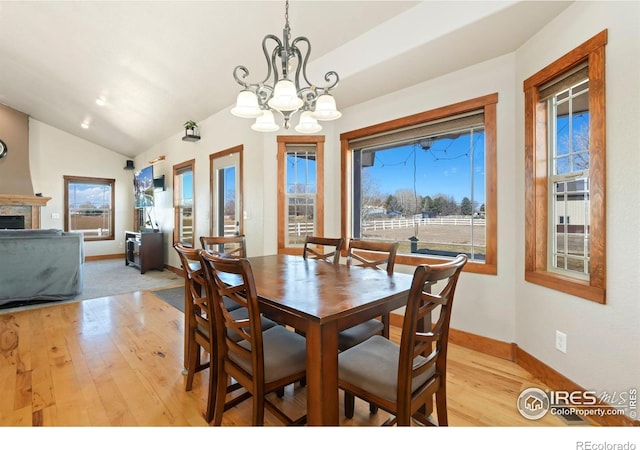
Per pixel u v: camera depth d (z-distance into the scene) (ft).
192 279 6.14
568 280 6.16
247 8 8.50
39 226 21.02
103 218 25.20
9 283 11.84
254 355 4.45
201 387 6.61
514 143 7.82
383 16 7.91
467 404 6.05
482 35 7.02
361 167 11.66
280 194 12.37
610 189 5.35
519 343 7.68
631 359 5.01
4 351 8.23
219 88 12.82
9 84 17.16
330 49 9.37
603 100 5.44
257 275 6.46
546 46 6.70
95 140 23.85
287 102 5.80
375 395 4.27
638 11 4.92
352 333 6.10
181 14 9.25
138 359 7.84
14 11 10.70
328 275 6.47
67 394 6.31
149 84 13.84
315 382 4.03
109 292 14.34
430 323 5.81
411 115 9.71
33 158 21.93
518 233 7.72
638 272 4.92
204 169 16.28
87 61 13.01
